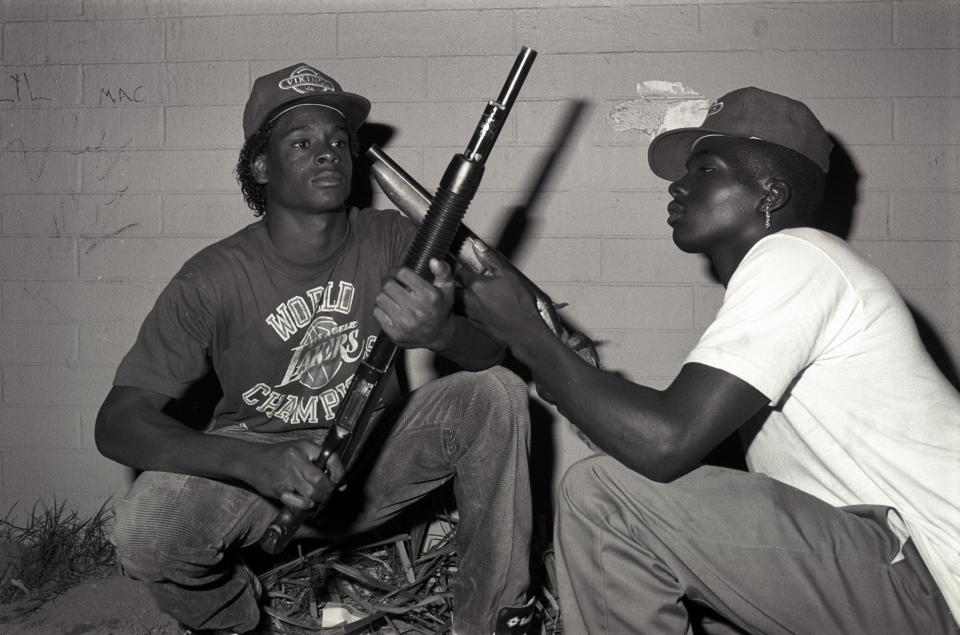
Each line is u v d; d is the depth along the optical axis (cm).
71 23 305
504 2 294
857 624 167
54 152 308
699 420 161
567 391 172
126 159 307
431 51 297
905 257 289
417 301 176
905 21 285
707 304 296
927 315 289
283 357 233
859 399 170
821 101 288
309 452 191
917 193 288
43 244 310
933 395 170
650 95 293
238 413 239
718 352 164
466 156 177
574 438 303
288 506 190
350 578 274
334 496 237
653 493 174
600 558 177
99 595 273
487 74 296
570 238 298
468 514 224
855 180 289
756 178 192
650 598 175
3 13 307
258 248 231
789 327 165
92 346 310
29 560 290
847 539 167
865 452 169
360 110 244
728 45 290
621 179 296
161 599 220
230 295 227
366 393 189
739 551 169
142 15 303
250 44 302
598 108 295
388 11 297
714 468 177
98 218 309
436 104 298
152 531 209
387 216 245
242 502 218
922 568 164
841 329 170
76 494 312
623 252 297
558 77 295
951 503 163
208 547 214
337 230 232
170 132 305
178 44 303
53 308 311
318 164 224
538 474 304
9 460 313
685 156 236
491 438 219
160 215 307
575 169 297
